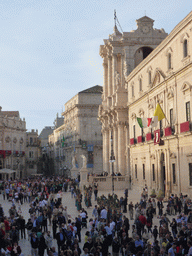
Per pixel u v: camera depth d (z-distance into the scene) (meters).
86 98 81.81
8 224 19.70
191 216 19.12
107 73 63.53
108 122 59.31
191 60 28.84
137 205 24.78
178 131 31.64
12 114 94.38
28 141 99.94
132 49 54.91
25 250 19.53
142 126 37.50
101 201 29.97
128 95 49.47
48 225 26.41
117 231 19.20
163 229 16.62
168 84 34.00
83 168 50.81
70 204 36.44
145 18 55.28
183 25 29.94
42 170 101.12
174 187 33.00
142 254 14.16
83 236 22.12
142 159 43.06
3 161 82.88
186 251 14.47
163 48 35.25
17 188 40.81
